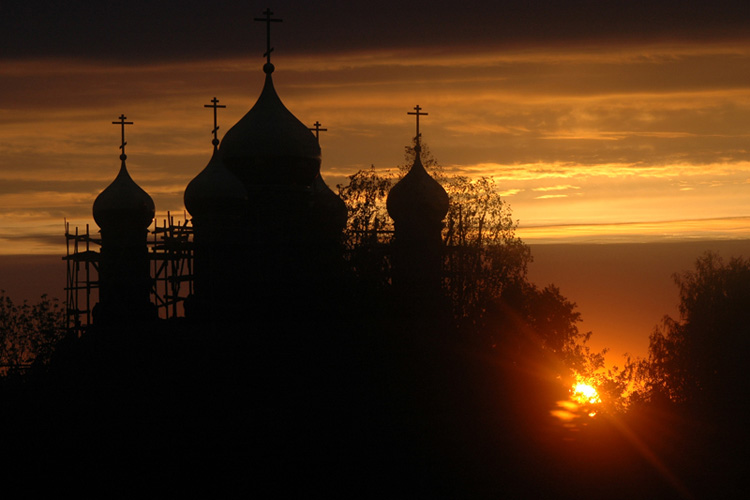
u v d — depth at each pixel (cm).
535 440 6669
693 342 9719
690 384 9544
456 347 7706
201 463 5884
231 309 7606
